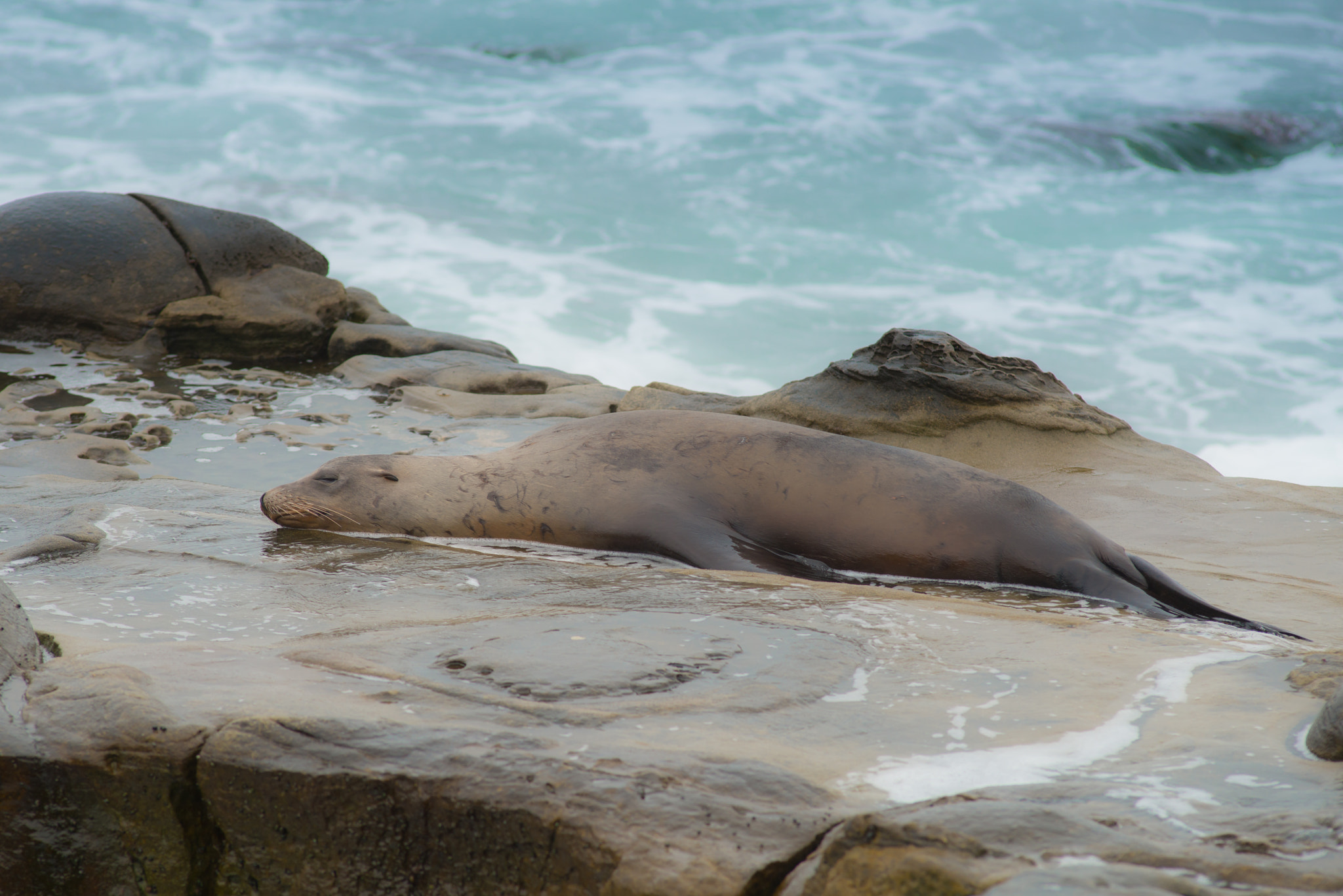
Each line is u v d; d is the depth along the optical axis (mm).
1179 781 8664
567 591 15398
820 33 115438
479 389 36281
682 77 104062
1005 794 8383
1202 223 75812
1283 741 9516
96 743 9672
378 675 11141
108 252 39031
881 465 19422
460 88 100000
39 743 9773
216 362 38594
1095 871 6898
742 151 87750
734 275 66312
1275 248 71062
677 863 7734
